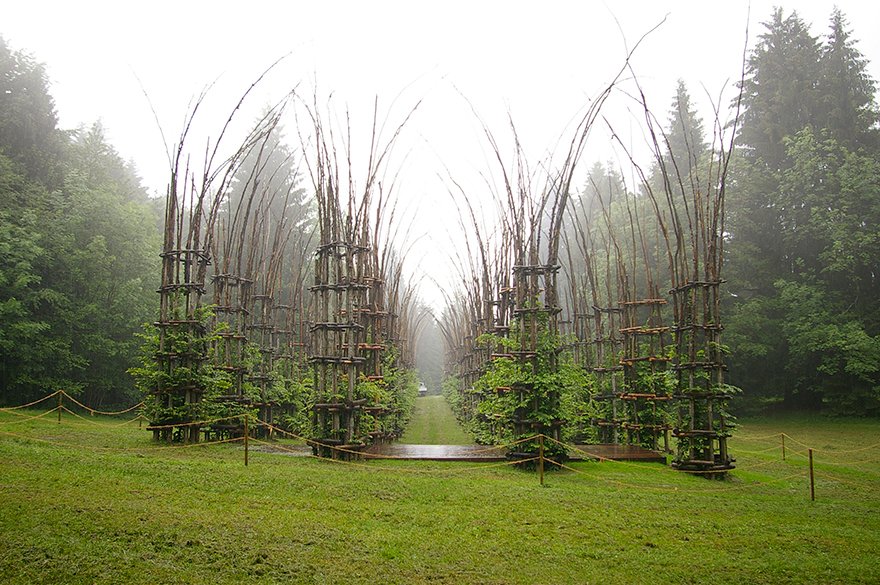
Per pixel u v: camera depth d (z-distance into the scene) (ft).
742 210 131.75
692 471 53.11
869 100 127.65
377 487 39.09
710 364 53.67
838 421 114.32
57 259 103.45
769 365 132.26
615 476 49.34
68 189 108.78
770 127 132.87
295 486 37.58
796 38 133.69
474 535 30.12
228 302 68.23
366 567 24.89
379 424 62.80
